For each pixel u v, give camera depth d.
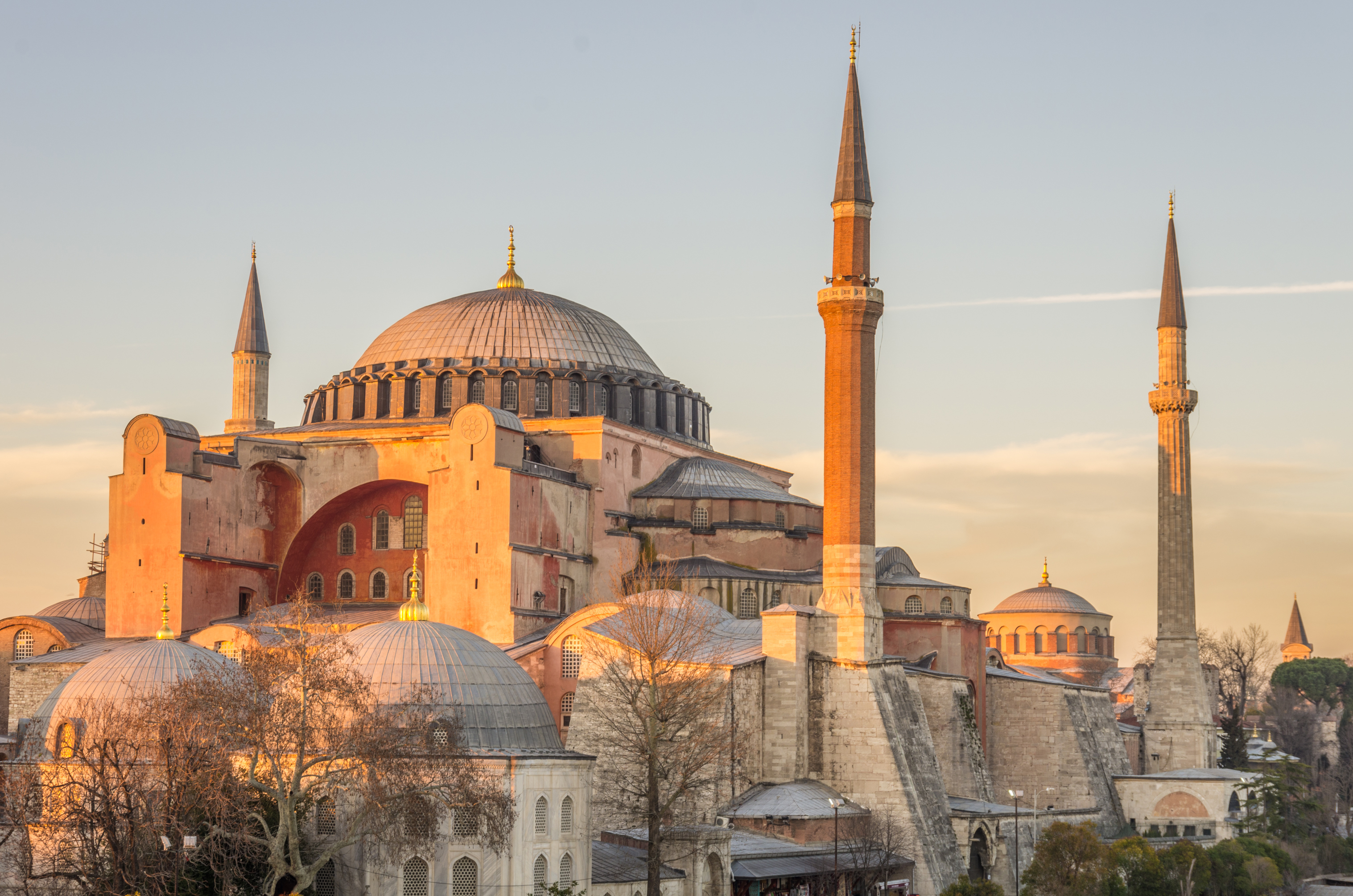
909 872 98.62
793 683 101.25
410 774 72.50
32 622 121.38
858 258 108.75
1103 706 134.38
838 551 104.94
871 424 107.06
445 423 119.75
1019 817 110.88
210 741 73.00
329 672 76.31
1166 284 149.00
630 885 83.44
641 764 89.56
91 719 82.38
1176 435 144.88
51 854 74.69
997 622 185.12
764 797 98.12
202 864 73.25
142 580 113.56
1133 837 110.56
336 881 76.88
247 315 148.62
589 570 115.56
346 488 117.75
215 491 115.94
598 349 130.00
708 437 138.75
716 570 115.38
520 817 76.88
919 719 106.38
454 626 99.38
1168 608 142.75
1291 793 134.12
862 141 111.06
